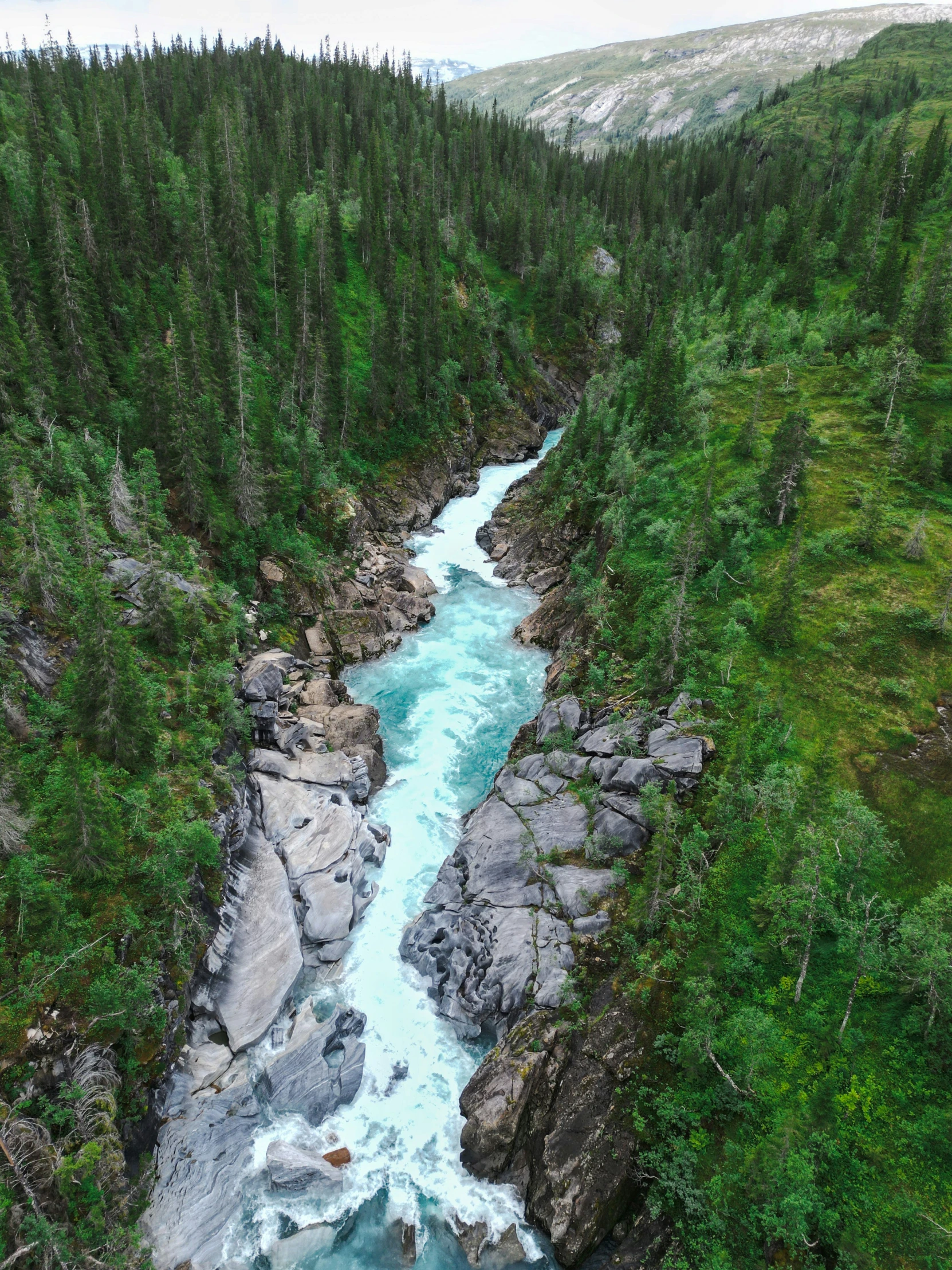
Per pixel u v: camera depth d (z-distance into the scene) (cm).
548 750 5159
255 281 9394
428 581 8106
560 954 3809
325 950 4122
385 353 9912
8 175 8412
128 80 13450
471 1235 3027
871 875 3772
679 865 3941
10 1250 2483
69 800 3372
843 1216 2711
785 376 9125
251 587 6462
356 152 14988
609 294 15112
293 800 4838
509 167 17725
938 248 10756
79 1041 3066
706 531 6134
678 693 5053
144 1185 3000
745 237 14425
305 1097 3431
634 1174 3041
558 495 8869
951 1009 3020
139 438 6500
